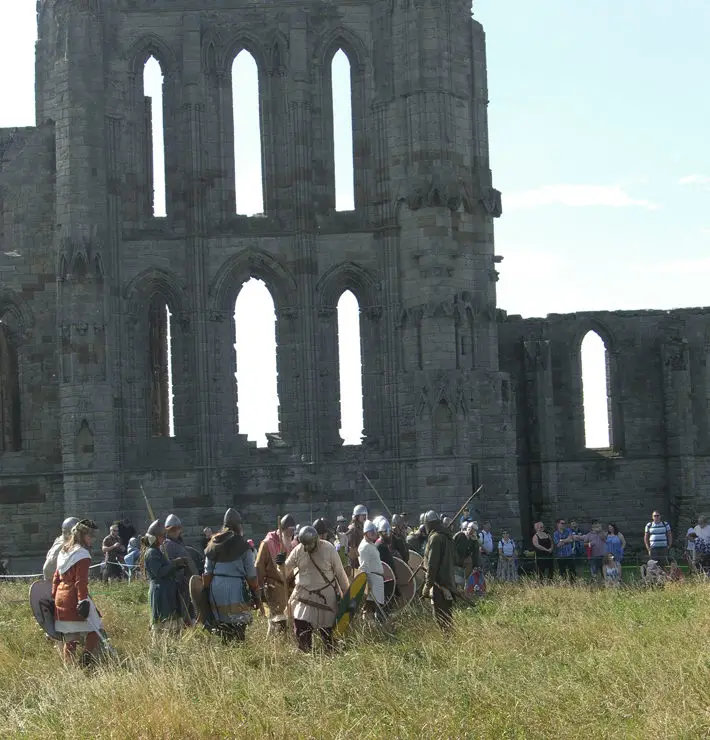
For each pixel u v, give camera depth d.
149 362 71.25
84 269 66.00
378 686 22.67
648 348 84.38
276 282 68.50
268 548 31.38
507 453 69.00
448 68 67.38
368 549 31.38
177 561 29.83
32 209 70.00
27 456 69.12
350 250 68.38
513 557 54.66
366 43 69.00
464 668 24.02
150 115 76.81
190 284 68.06
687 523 81.62
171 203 68.88
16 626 33.28
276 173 69.25
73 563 26.30
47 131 70.31
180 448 67.75
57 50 67.38
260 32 69.50
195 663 24.55
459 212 67.38
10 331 72.56
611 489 83.50
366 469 67.31
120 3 69.00
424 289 66.31
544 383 81.81
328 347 68.56
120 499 66.50
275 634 29.92
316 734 20.08
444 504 65.12
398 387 67.19
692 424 83.12
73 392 65.62
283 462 67.38
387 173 68.12
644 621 32.00
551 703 21.16
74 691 22.58
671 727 19.44
